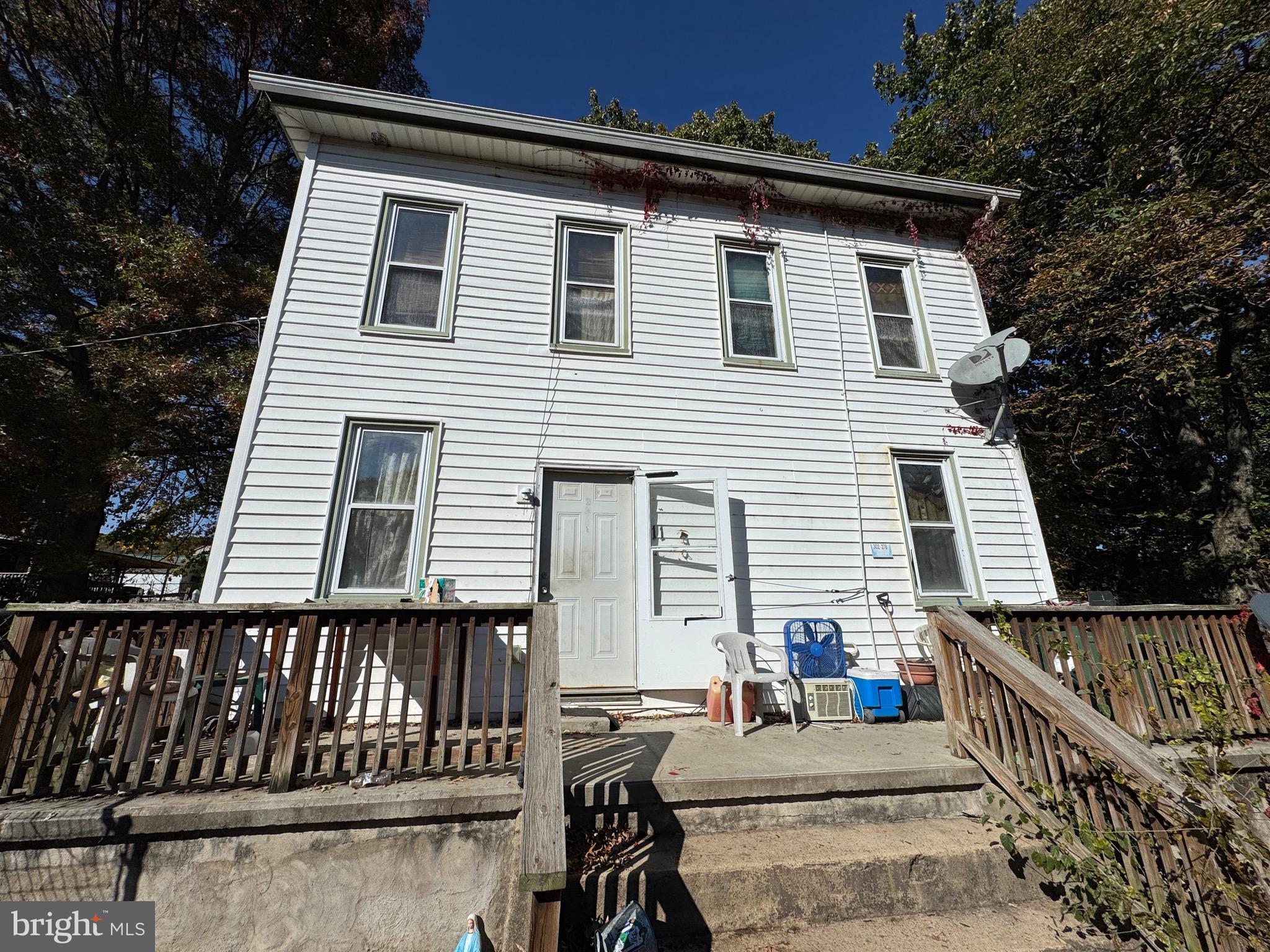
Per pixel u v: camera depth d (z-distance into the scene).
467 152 6.56
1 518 8.85
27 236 9.67
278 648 2.99
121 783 2.82
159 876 2.55
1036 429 11.14
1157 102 9.81
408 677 3.08
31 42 10.44
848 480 6.50
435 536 5.38
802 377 6.75
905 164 14.33
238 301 10.10
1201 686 3.91
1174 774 2.74
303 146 6.45
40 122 9.83
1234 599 9.57
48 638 2.90
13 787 2.72
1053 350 10.62
